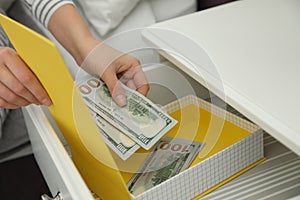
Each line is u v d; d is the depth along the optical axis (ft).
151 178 2.30
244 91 2.18
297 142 1.86
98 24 3.47
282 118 1.98
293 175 2.37
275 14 2.83
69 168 2.19
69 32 3.01
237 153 2.33
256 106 2.07
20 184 4.46
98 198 2.56
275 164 2.43
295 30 2.64
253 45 2.53
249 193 2.28
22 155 4.17
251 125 2.44
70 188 2.08
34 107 2.63
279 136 1.93
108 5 3.37
